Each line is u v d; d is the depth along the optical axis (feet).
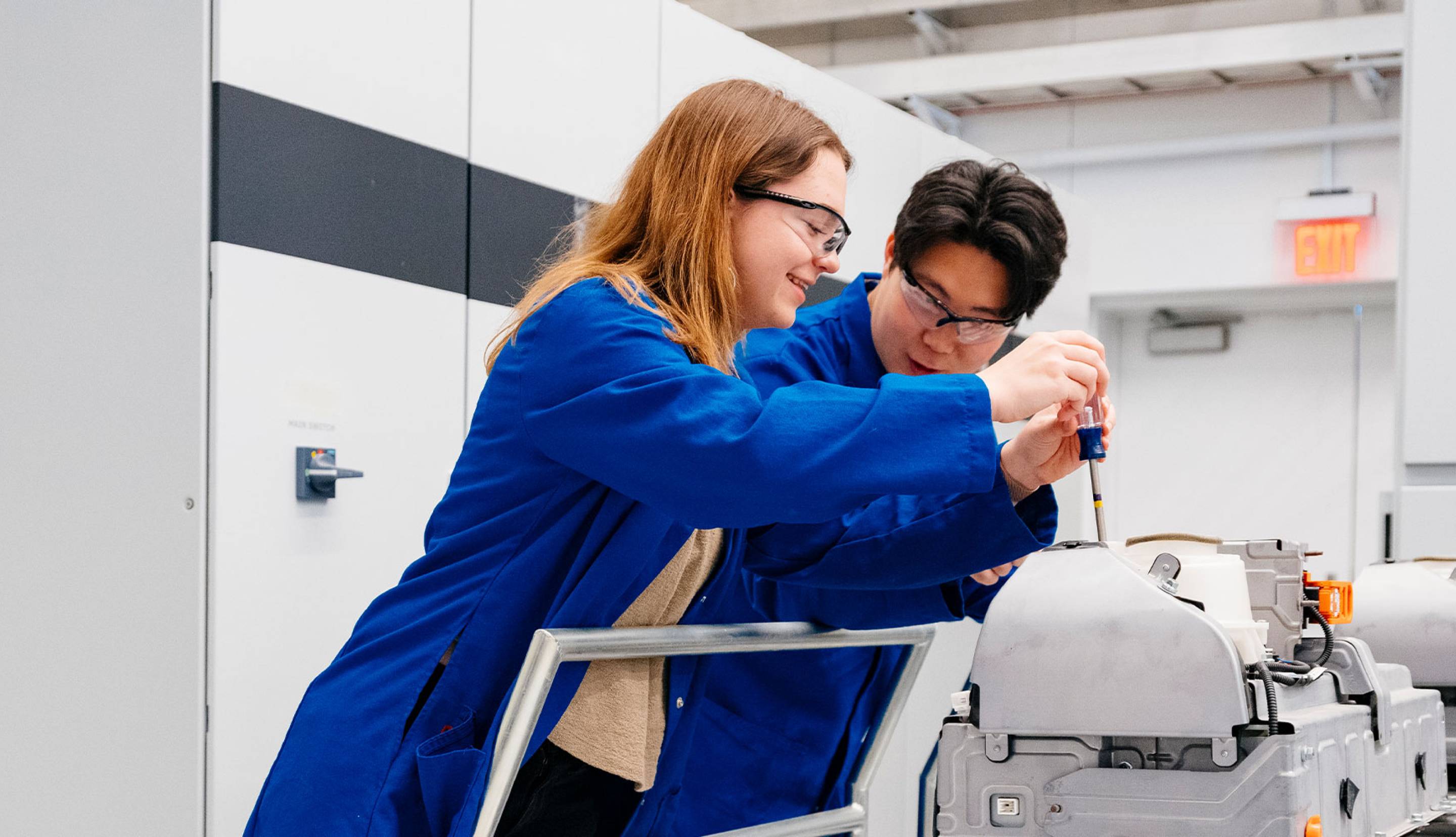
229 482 6.66
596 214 4.26
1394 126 20.44
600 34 9.10
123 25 6.88
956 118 23.35
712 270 3.87
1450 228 13.58
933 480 3.39
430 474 7.86
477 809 3.59
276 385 6.92
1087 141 22.86
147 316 6.76
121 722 6.76
